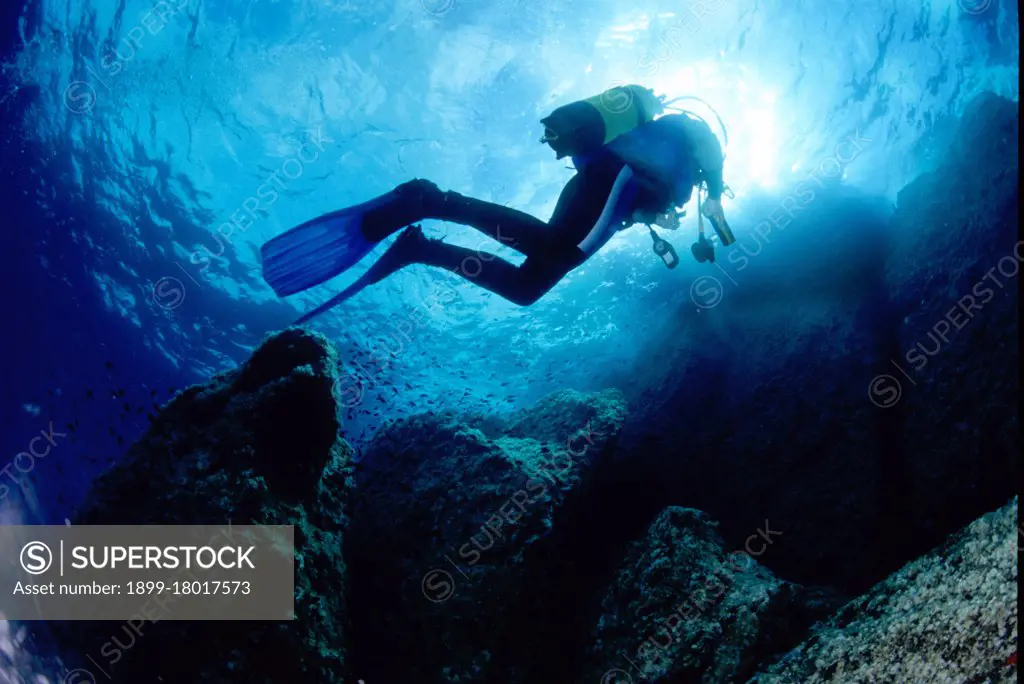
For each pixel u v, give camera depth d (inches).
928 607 183.5
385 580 251.3
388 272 133.7
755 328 316.2
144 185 439.2
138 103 427.2
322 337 247.0
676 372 319.6
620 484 307.6
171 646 209.9
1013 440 249.6
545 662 239.3
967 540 194.1
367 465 283.4
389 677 238.5
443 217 131.0
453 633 232.8
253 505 221.5
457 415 291.1
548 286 133.5
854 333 295.3
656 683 221.6
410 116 426.9
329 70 416.2
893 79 376.2
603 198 133.7
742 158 386.3
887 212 341.4
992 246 271.3
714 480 298.7
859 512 271.0
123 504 228.4
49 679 256.4
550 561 246.1
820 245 325.1
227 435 230.8
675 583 238.5
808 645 205.9
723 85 396.8
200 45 414.0
